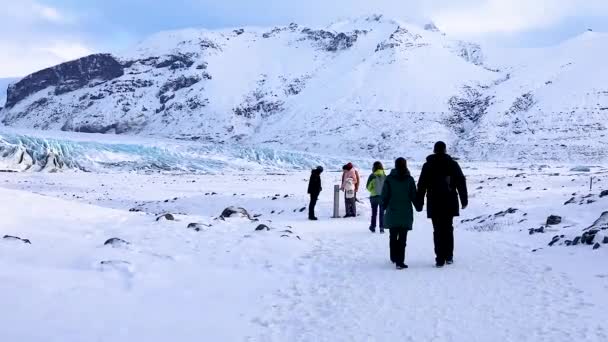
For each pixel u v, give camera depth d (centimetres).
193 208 3072
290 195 3238
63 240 1153
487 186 3597
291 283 969
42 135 11694
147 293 842
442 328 675
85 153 7731
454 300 802
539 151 17125
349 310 778
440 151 1059
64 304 739
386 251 1272
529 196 2589
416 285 904
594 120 18350
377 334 664
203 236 1328
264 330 702
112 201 3481
